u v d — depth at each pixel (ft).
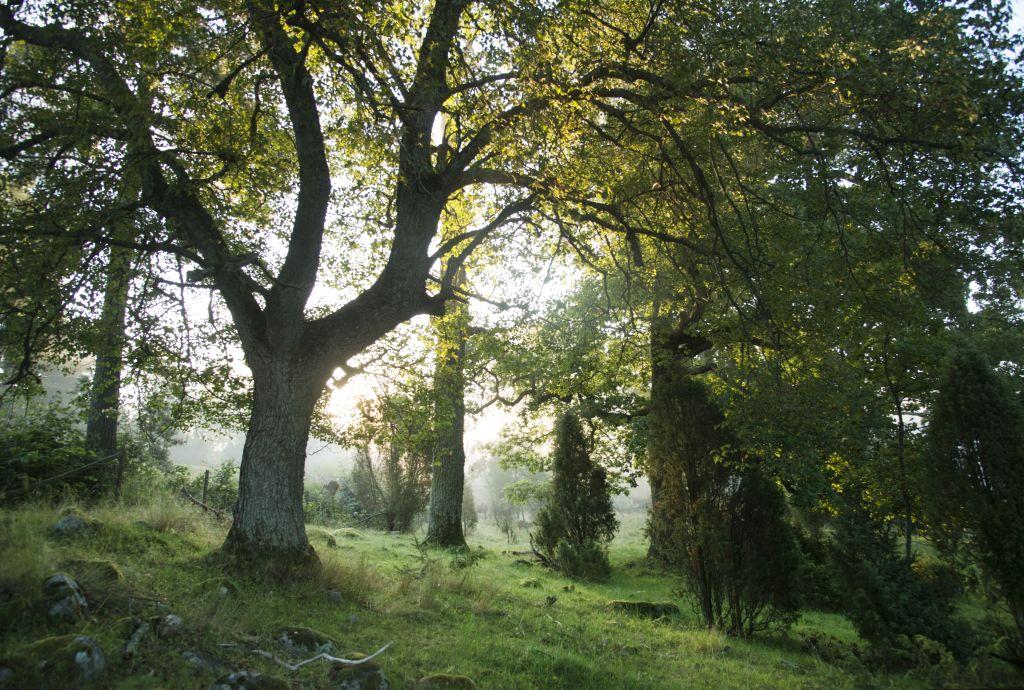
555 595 37.14
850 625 41.47
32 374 28.58
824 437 33.24
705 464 34.40
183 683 14.46
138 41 24.58
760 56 27.04
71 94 27.30
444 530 59.82
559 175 33.50
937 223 30.89
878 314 38.68
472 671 20.13
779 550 32.86
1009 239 29.19
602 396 61.87
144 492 42.37
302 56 25.50
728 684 23.62
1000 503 26.76
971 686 24.56
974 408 27.99
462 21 30.07
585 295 57.67
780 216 37.99
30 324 26.58
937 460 29.22
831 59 26.43
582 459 58.54
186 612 18.40
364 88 25.13
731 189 37.04
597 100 31.53
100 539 25.14
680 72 26.21
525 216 37.96
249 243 35.55
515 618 28.66
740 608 33.58
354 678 16.88
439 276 50.85
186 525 33.01
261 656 17.26
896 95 27.17
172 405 35.73
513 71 29.73
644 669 24.20
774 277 36.09
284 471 27.30
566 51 28.78
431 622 25.35
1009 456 26.99
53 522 26.08
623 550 72.90
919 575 31.14
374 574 29.58
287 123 36.35
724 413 33.60
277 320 28.07
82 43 25.31
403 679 18.22
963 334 54.49
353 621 22.81
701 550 34.86
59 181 24.11
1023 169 27.40
